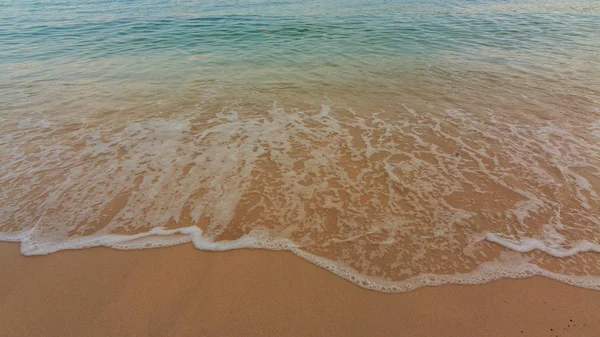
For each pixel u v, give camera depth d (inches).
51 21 572.4
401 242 113.5
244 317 90.4
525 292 96.0
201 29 513.7
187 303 94.3
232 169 154.1
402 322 89.1
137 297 96.0
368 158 162.2
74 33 488.7
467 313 91.0
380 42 419.2
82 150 170.9
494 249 109.9
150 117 211.9
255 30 504.1
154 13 653.3
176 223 122.3
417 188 139.5
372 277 101.8
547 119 199.2
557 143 171.5
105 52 393.4
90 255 109.3
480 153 164.7
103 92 257.9
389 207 129.0
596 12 570.3
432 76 286.2
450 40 417.4
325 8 693.3
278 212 127.4
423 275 102.0
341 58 354.3
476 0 769.6
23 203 131.3
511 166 152.9
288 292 97.4
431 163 157.3
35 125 199.0
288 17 597.0
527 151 164.9
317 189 139.9
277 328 87.9
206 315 91.0
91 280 101.0
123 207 130.0
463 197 133.3
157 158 163.5
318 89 261.6
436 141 177.6
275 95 250.2
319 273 103.3
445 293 96.5
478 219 122.0
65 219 123.6
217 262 107.2
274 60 352.8
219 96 249.1
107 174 150.3
